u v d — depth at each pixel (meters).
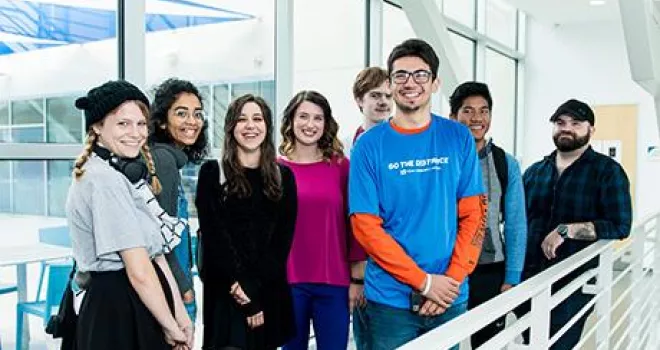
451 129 1.88
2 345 2.88
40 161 2.55
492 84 7.35
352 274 2.33
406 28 5.25
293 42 3.73
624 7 4.35
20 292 3.04
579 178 2.64
